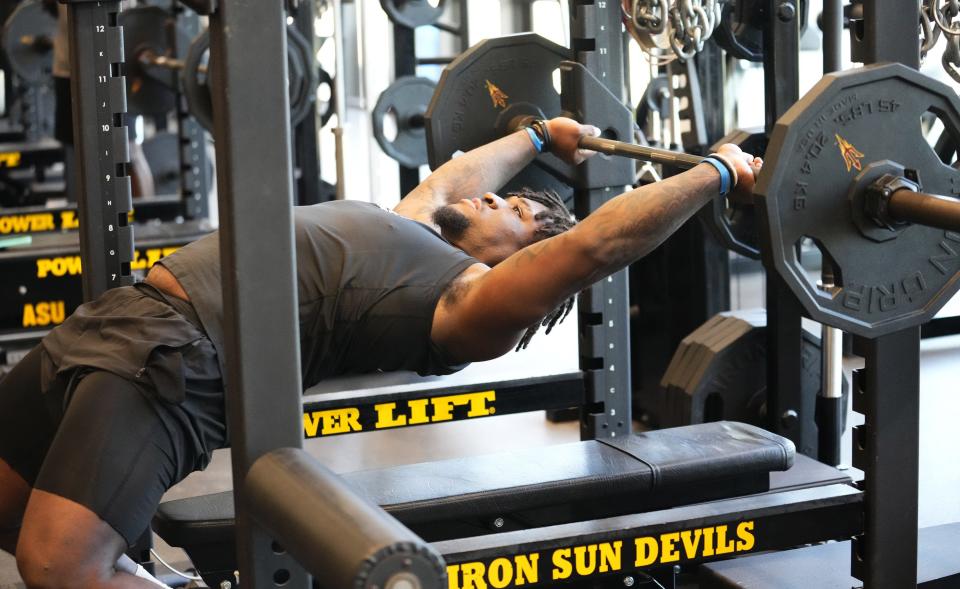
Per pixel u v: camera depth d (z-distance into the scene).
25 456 2.21
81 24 2.66
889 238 1.84
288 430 1.62
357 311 2.12
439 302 2.11
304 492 1.47
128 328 2.03
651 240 1.92
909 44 1.93
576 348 4.66
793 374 3.09
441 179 2.69
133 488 1.95
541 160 2.92
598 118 2.91
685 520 2.09
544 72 3.10
